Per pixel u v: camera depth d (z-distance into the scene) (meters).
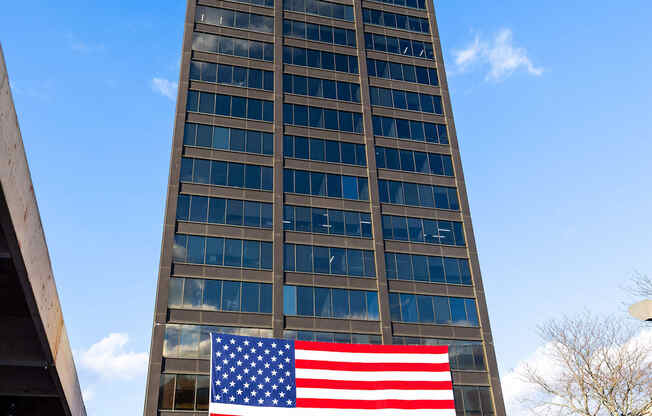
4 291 16.05
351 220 53.75
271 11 62.62
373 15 66.44
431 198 57.34
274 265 49.34
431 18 68.94
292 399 43.28
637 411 36.81
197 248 48.44
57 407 23.20
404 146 59.41
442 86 64.62
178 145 52.44
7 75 12.90
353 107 59.81
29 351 19.06
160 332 44.41
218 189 51.53
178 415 42.03
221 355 43.84
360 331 48.84
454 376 48.50
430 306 51.59
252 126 55.59
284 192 53.12
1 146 12.56
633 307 12.64
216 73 57.28
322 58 61.66
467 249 55.50
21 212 14.30
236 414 41.94
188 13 59.38
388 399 45.03
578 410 38.31
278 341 45.53
